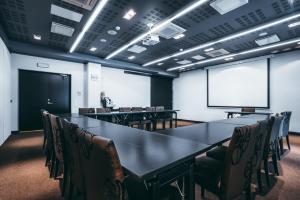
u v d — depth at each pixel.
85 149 0.94
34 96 5.96
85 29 4.10
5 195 1.91
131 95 8.51
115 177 0.75
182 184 1.19
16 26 4.10
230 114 6.46
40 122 6.06
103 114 4.69
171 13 3.41
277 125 2.51
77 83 6.84
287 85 5.98
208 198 1.88
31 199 1.83
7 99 4.76
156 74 9.28
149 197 0.96
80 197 1.87
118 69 8.02
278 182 2.28
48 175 2.42
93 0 3.00
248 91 6.99
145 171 0.83
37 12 3.45
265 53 6.27
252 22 3.80
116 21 3.78
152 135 1.74
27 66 5.76
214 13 3.42
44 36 4.72
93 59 6.58
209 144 1.39
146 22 3.79
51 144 2.33
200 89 8.91
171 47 5.52
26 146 3.93
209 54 6.29
